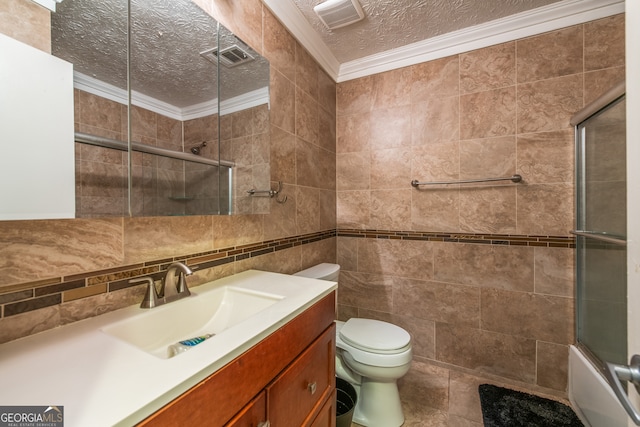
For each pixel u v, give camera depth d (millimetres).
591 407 1203
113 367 502
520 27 1483
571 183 1417
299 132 1584
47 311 650
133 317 741
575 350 1367
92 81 658
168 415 441
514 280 1554
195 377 485
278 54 1392
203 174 990
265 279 1108
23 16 539
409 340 1285
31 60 517
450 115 1684
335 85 2012
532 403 1400
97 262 743
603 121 1216
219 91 1048
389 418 1268
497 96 1563
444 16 1469
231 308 976
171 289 877
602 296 1247
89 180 646
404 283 1851
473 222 1644
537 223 1493
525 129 1504
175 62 886
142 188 786
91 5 666
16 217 489
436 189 1737
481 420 1327
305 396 828
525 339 1535
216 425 526
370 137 1931
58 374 479
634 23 447
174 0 872
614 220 1155
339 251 2039
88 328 668
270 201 1366
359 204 1980
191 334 881
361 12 1426
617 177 1133
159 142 841
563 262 1442
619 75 1321
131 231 823
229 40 1074
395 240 1871
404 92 1813
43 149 532
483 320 1634
